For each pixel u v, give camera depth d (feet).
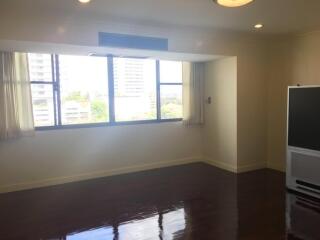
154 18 11.78
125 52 13.60
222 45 14.96
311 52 14.49
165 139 17.56
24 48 12.16
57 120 14.48
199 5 10.18
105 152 15.71
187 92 17.57
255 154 16.80
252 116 16.47
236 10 10.85
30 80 13.57
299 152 12.61
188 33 13.89
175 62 17.72
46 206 11.65
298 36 15.06
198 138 18.70
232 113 16.14
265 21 12.48
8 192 13.29
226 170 16.74
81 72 15.03
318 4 10.23
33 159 13.88
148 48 12.98
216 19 12.06
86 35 11.71
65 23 11.27
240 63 15.67
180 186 13.99
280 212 10.84
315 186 12.10
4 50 12.51
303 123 12.37
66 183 14.57
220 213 10.83
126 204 11.80
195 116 17.87
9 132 12.93
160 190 13.44
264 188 13.57
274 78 16.52
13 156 13.42
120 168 16.20
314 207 11.25
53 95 14.34
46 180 14.21
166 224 9.99
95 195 12.86
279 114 16.38
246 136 16.35
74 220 10.36
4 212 11.09
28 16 10.63
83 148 15.07
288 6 10.44
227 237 9.02
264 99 16.85
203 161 18.76
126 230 9.59
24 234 9.38
